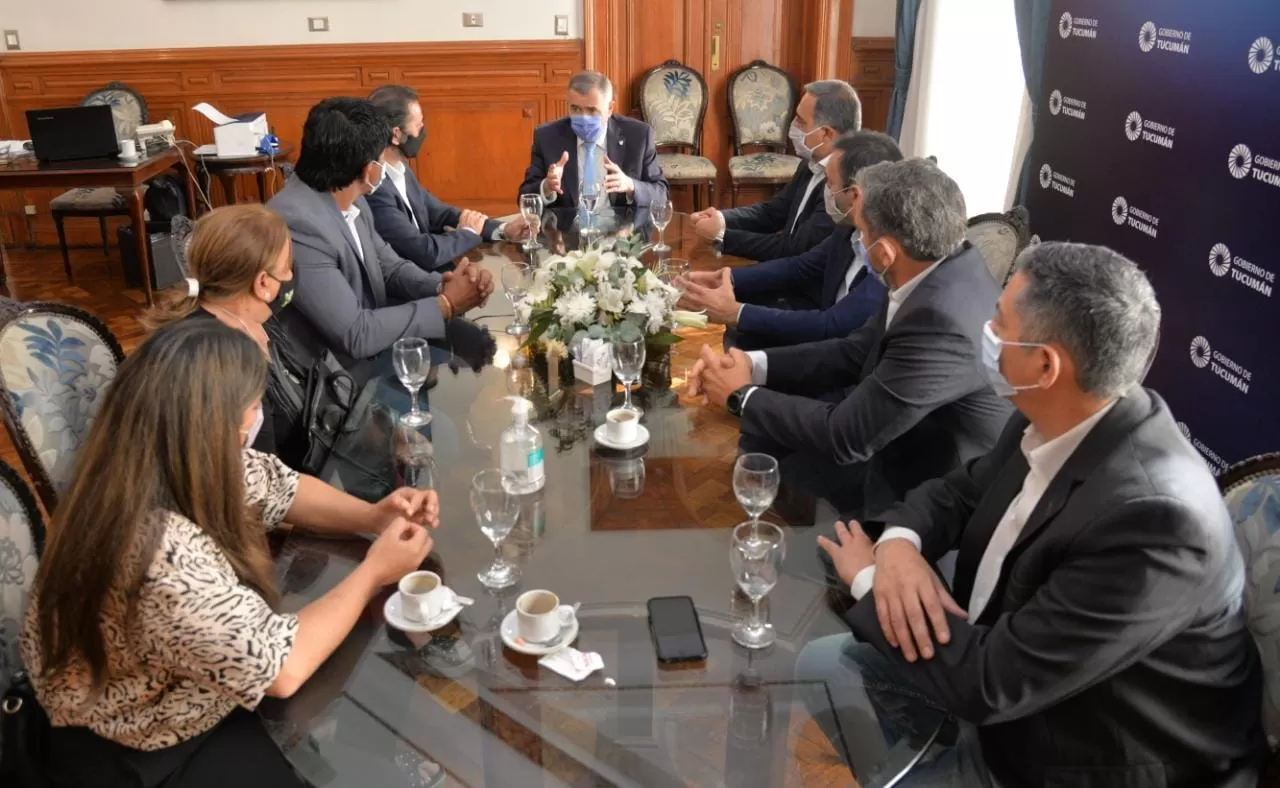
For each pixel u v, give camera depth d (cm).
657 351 241
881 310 218
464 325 261
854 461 188
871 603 139
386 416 206
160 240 512
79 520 125
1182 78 280
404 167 354
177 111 588
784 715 125
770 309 261
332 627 133
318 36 579
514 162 612
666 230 353
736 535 150
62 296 513
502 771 116
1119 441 128
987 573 147
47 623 128
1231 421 266
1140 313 126
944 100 488
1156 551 119
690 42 600
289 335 247
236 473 130
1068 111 347
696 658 133
